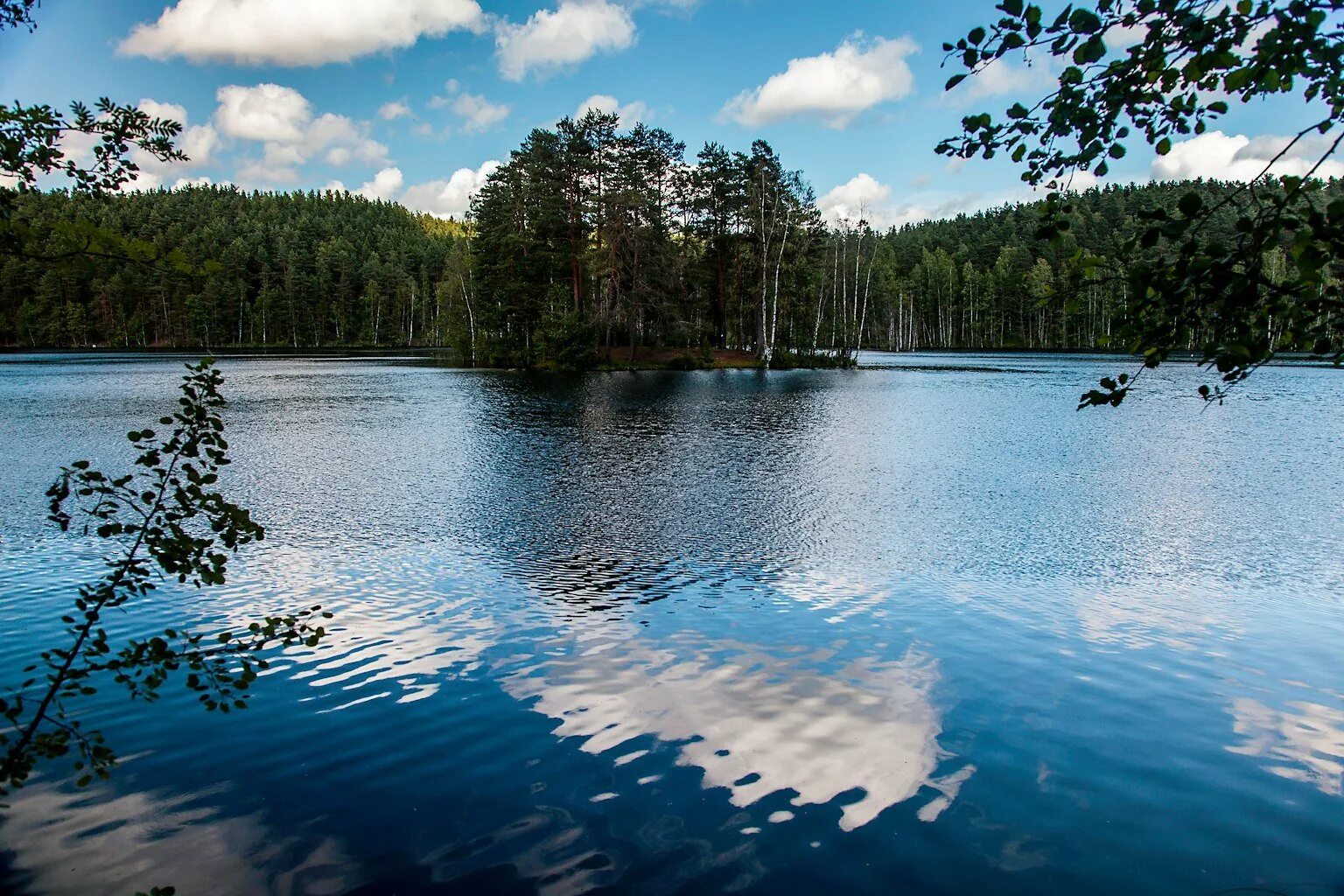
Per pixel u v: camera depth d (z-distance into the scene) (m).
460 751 5.74
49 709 6.33
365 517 13.55
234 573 10.24
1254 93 3.00
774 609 8.99
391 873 4.36
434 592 9.55
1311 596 9.59
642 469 18.34
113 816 4.88
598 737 5.95
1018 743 5.89
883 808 5.03
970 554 11.49
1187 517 13.84
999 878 4.36
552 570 10.50
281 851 4.55
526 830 4.79
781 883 4.31
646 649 7.71
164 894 4.14
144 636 7.95
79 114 3.75
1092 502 15.05
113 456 18.95
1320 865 4.48
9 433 22.52
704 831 4.79
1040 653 7.68
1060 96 3.27
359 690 6.74
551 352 56.72
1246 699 6.66
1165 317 2.99
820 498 15.32
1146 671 7.23
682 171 65.56
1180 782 5.36
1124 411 30.77
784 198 65.00
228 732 5.99
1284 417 28.66
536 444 22.17
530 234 59.50
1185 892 4.26
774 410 31.48
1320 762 5.63
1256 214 2.74
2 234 3.41
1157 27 2.95
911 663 7.39
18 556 10.86
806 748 5.80
